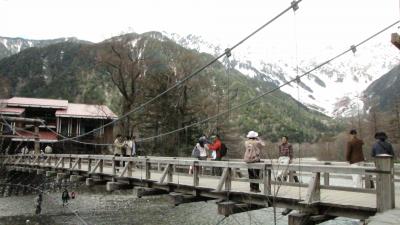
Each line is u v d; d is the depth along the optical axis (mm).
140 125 42688
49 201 27750
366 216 7637
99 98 81562
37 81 104125
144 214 22953
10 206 26219
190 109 40562
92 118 48062
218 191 10359
